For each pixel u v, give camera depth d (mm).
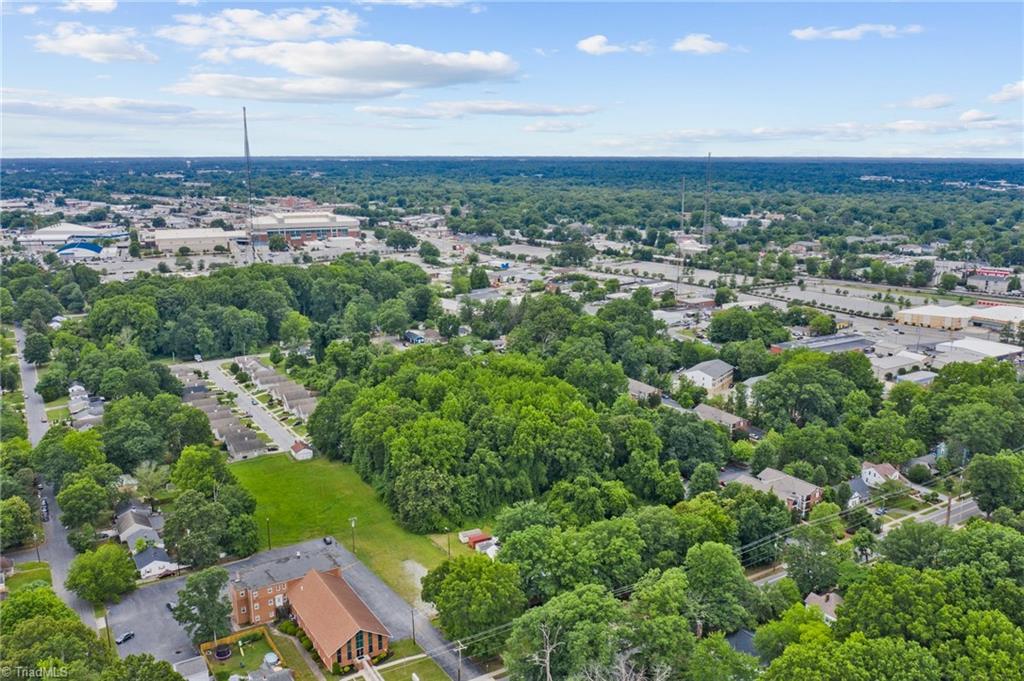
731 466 179375
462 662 112062
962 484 164500
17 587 127562
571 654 98062
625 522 127438
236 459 187500
